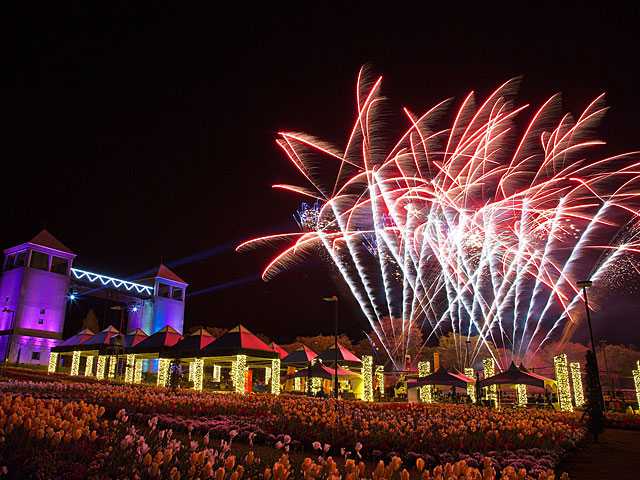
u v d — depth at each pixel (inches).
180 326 2787.9
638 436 746.2
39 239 2272.4
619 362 2500.0
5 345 2054.6
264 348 1255.5
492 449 450.6
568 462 479.5
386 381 2269.9
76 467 215.3
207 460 220.1
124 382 1380.4
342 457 419.8
